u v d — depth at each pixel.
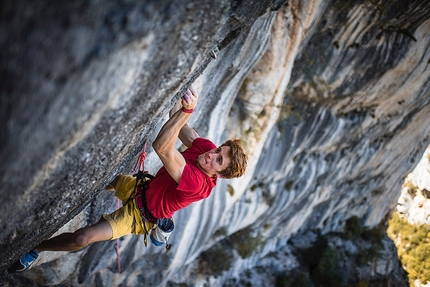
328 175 15.82
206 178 3.03
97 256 7.86
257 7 2.77
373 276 20.05
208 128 7.54
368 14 9.68
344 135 13.92
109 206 5.55
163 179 3.16
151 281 9.70
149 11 1.52
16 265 3.22
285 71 8.69
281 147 12.11
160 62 1.87
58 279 7.60
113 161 2.56
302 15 7.86
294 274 17.12
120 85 1.69
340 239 20.02
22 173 1.66
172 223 3.52
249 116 9.18
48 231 2.86
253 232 15.33
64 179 2.08
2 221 1.93
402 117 15.16
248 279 15.52
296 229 18.03
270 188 13.30
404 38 10.52
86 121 1.71
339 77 11.07
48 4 1.30
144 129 2.72
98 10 1.39
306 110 12.20
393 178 20.19
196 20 1.81
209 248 13.41
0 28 1.27
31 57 1.35
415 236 25.08
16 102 1.40
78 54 1.43
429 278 22.95
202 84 6.21
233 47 6.32
